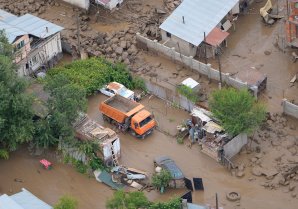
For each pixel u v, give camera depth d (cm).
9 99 8631
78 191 8619
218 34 10575
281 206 8219
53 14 11788
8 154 9131
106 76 10162
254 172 8656
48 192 8638
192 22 10581
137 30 11188
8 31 10031
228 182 8588
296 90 9912
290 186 8419
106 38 11031
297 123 9306
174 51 10362
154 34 10994
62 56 10825
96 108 9869
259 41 10962
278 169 8662
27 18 10650
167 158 8750
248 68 10375
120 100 9550
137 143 9262
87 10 11662
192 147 9125
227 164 8744
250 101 8825
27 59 10106
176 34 10456
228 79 9812
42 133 8944
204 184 8575
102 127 9012
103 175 8694
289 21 10275
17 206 7644
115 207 7819
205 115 9219
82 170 8812
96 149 8781
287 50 10638
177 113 9688
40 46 10275
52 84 8900
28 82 9181
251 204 8281
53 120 8894
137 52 10800
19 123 8744
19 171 8956
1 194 8594
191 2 10850
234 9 11300
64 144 8925
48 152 9100
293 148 8944
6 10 11856
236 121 8700
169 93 9769
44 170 8938
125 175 8662
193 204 8031
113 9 11650
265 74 10088
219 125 9006
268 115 9388
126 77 10194
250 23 11369
